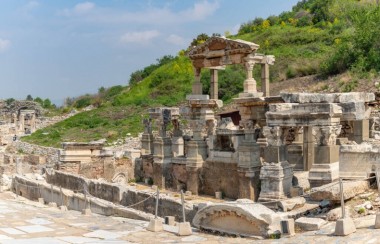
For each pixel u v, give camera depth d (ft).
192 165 89.92
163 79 275.80
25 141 227.40
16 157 159.12
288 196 64.44
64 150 118.62
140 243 48.03
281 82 193.57
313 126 61.72
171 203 67.56
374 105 106.63
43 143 209.15
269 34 275.18
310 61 205.77
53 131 239.30
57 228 57.16
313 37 246.88
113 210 72.54
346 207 49.26
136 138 181.68
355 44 176.14
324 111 60.64
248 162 77.41
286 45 250.16
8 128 276.82
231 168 83.05
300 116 62.34
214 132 92.02
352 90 148.87
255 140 79.97
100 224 59.98
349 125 77.82
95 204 77.71
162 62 341.21
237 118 143.95
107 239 50.16
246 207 48.08
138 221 62.85
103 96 353.72
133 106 252.83
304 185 68.64
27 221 62.18
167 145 100.89
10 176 125.29
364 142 72.54
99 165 115.75
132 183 109.70
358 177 53.98
